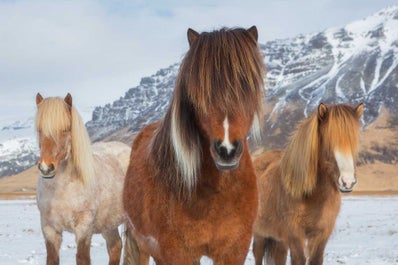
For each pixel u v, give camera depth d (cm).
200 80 343
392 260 1043
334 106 630
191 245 384
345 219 2397
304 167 650
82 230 711
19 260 1081
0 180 19325
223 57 345
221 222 379
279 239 755
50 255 705
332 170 612
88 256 720
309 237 680
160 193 392
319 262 675
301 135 668
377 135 15900
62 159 677
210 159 372
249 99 342
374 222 2192
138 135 564
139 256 647
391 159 14138
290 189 667
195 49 357
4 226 2152
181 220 380
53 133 657
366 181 12900
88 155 708
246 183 386
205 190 376
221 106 337
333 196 657
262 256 820
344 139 599
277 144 14650
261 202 758
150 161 416
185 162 369
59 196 694
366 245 1347
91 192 716
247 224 387
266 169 802
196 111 360
